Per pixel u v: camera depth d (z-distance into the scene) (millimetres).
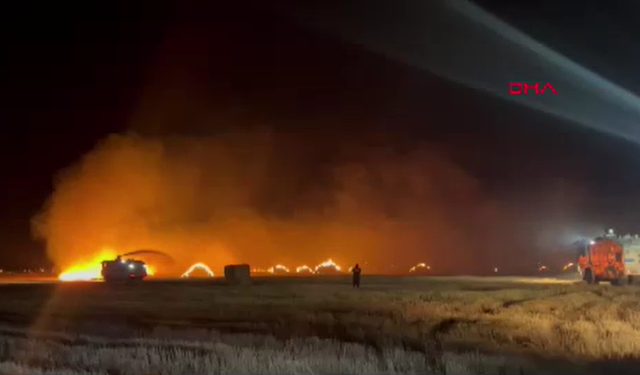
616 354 15977
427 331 20281
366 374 13148
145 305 29969
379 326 21453
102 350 15742
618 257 45812
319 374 13086
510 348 16891
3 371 13430
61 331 20453
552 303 29516
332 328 21109
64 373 13328
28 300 33000
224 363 14086
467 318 23859
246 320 23656
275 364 13797
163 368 13734
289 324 21984
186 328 21125
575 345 17000
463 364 14070
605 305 28250
